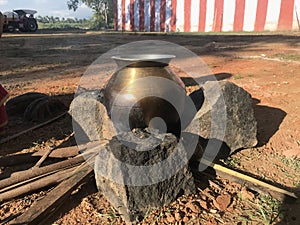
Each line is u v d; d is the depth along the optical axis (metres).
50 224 0.60
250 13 5.43
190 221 0.60
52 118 1.14
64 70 2.18
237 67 2.08
